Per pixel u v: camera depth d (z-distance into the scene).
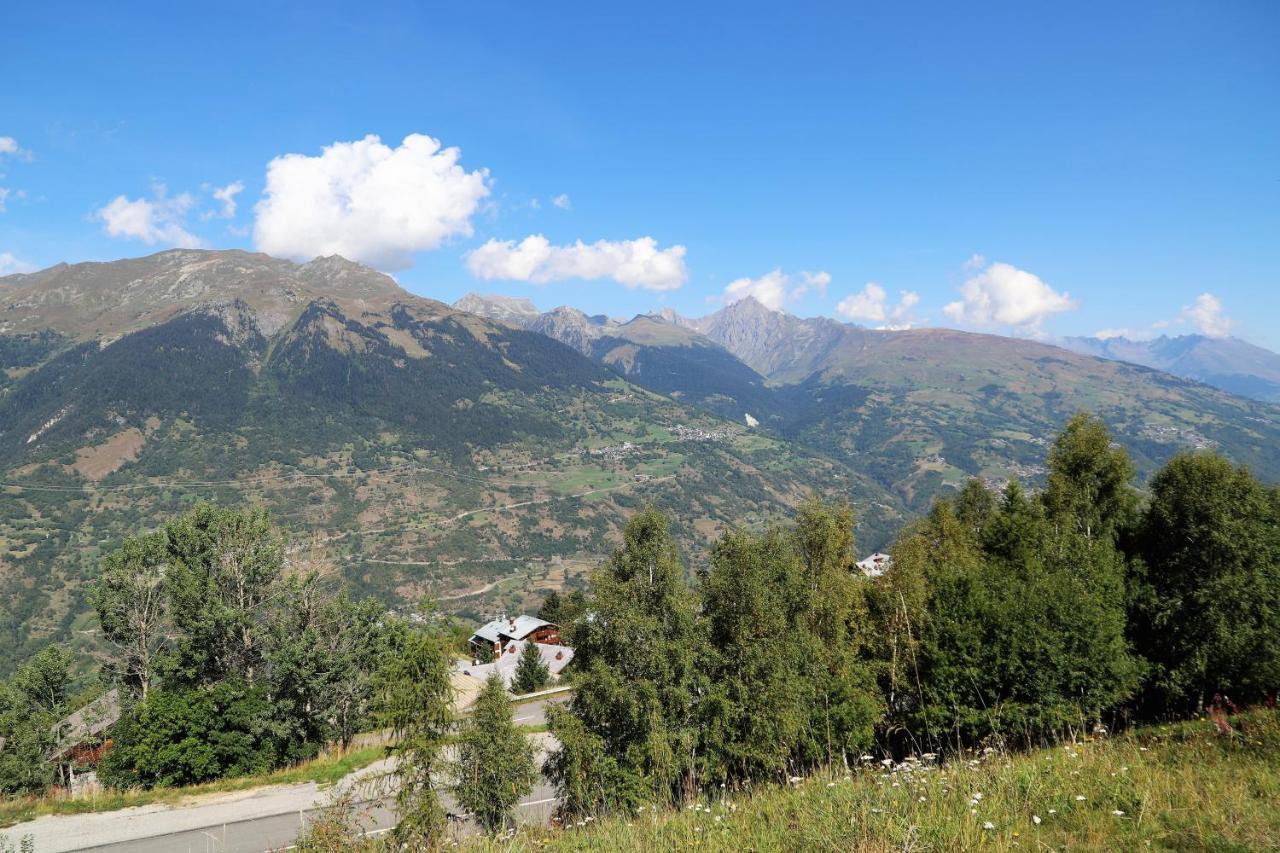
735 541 24.02
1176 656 25.73
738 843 8.90
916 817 8.33
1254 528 25.69
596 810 17.06
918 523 42.47
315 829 13.14
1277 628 24.03
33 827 23.89
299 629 35.81
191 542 39.81
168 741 29.75
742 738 21.36
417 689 19.34
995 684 22.03
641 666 22.00
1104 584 26.95
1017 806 9.11
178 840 22.77
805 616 25.11
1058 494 33.28
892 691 25.34
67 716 37.97
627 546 24.25
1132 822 8.34
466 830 19.94
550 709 22.30
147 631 41.12
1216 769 10.62
